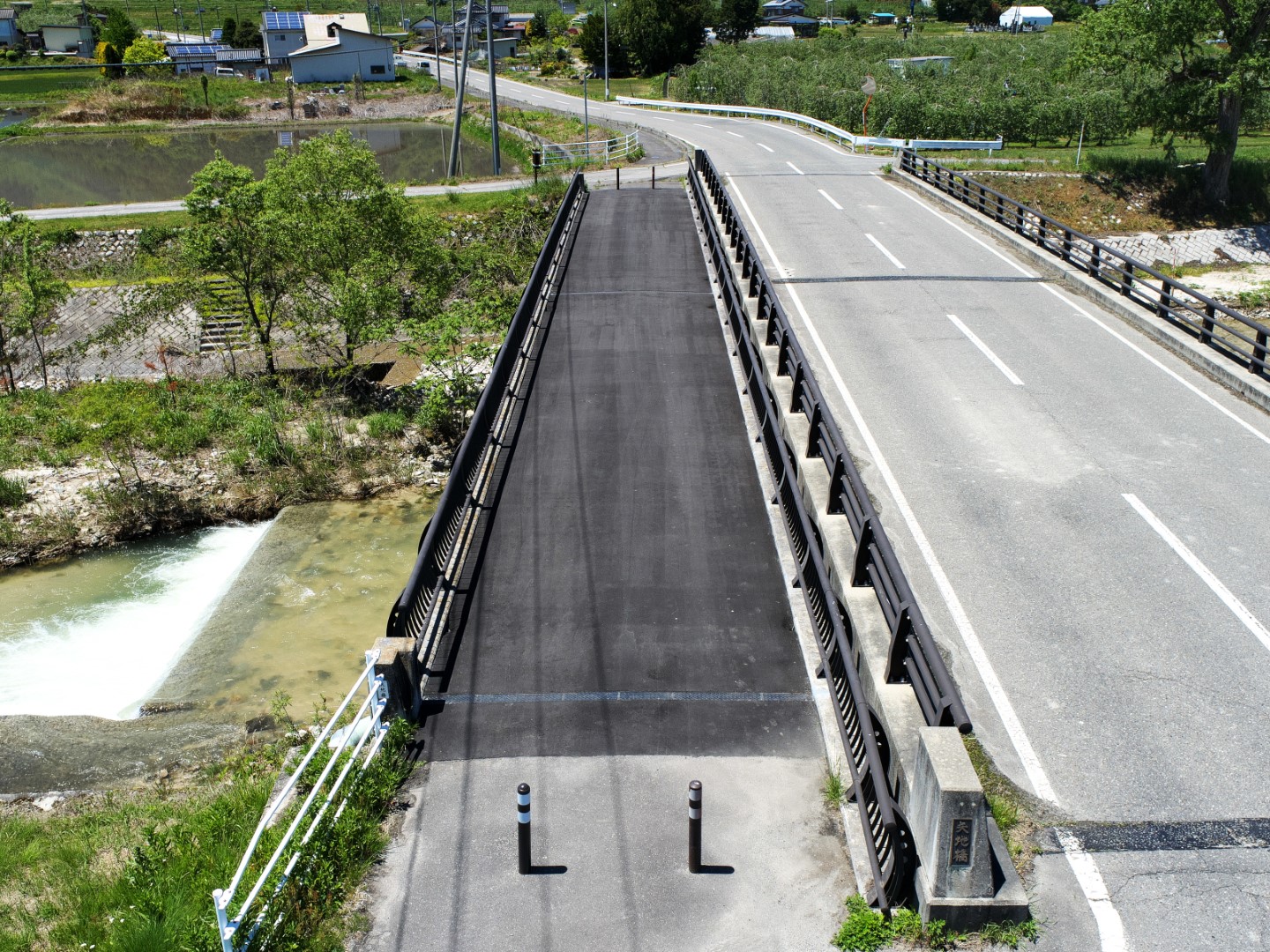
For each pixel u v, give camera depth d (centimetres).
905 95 5559
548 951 604
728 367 1584
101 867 825
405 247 2786
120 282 3419
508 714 811
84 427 2097
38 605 1501
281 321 2872
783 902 639
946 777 590
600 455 1274
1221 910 631
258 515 1795
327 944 610
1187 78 4322
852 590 853
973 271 2223
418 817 709
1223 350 1614
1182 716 816
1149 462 1280
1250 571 1024
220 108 8394
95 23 14000
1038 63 7425
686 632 916
